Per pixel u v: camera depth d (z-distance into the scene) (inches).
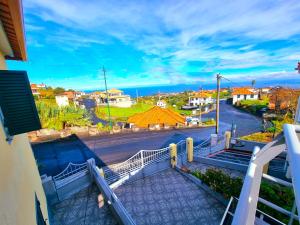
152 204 272.5
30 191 135.6
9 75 106.3
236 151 440.8
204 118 1424.7
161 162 370.0
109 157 576.1
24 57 154.8
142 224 236.5
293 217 107.9
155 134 876.6
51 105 1093.8
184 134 871.7
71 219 235.9
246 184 87.5
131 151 630.5
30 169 170.7
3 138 90.4
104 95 2251.5
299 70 287.3
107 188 247.8
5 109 103.9
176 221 237.9
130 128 938.7
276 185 242.8
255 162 104.0
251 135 764.0
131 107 2010.3
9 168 89.4
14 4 71.8
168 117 908.0
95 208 252.7
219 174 288.2
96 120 1302.9
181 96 3110.2
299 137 82.0
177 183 322.0
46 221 176.6
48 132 815.7
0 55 127.3
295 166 56.4
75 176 296.4
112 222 226.1
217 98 601.0
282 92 1269.7
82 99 2815.0
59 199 269.4
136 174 338.3
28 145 225.1
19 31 99.5
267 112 1333.7
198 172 331.3
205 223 231.9
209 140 510.3
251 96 2058.3
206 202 268.5
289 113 1085.1
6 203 70.6
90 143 727.7
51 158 575.2
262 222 134.5
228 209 200.7
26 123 112.5
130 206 270.8
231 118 1342.3
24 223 93.4
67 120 946.1
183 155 402.9
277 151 99.0
